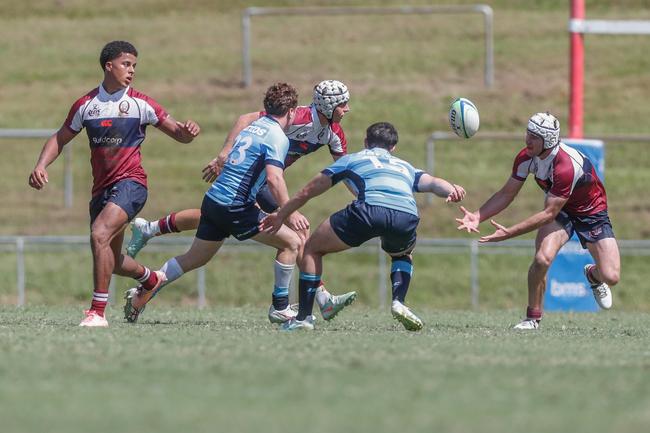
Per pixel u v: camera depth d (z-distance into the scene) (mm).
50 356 22297
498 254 74688
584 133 97000
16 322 34094
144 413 15805
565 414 15852
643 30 57750
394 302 30859
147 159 93500
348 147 93000
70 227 81062
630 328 36750
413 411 16031
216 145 96250
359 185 29922
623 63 112125
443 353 23672
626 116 100250
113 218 30469
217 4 134625
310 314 31000
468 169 89562
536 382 19141
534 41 118375
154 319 37062
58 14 132000
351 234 29953
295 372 20062
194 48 119938
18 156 94938
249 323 34781
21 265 60688
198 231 32469
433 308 63781
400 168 30281
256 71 112250
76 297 68625
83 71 114750
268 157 30891
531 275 34781
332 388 18203
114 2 135625
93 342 25203
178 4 135000
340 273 72562
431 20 126375
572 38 58562
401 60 114438
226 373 19906
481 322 39062
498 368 21016
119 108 30719
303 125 34250
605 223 35312
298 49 118500
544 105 101812
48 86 110812
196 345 24688
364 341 26469
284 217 30016
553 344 27000
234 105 103938
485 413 15898
